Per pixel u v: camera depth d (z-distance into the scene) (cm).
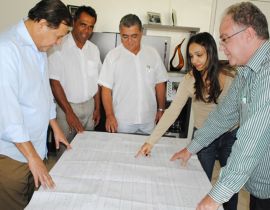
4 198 143
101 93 237
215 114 145
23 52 130
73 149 156
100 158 146
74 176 126
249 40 98
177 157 149
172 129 286
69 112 213
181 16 337
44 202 106
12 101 121
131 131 230
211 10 336
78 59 226
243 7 98
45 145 158
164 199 112
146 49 228
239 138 96
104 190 116
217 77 163
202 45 159
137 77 222
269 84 93
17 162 140
